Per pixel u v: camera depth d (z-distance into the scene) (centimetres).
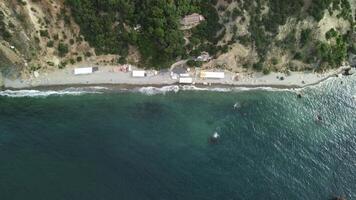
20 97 15262
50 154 13900
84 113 15188
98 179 13475
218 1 15988
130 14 15625
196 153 14650
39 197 12838
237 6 16000
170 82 16175
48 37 15425
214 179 14062
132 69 16100
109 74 15925
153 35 15712
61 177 13375
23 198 12756
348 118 16238
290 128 15738
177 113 15675
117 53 16012
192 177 14000
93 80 15788
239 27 16225
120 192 13275
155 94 15975
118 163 13962
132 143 14588
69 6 15388
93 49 15862
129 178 13650
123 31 15850
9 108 14975
